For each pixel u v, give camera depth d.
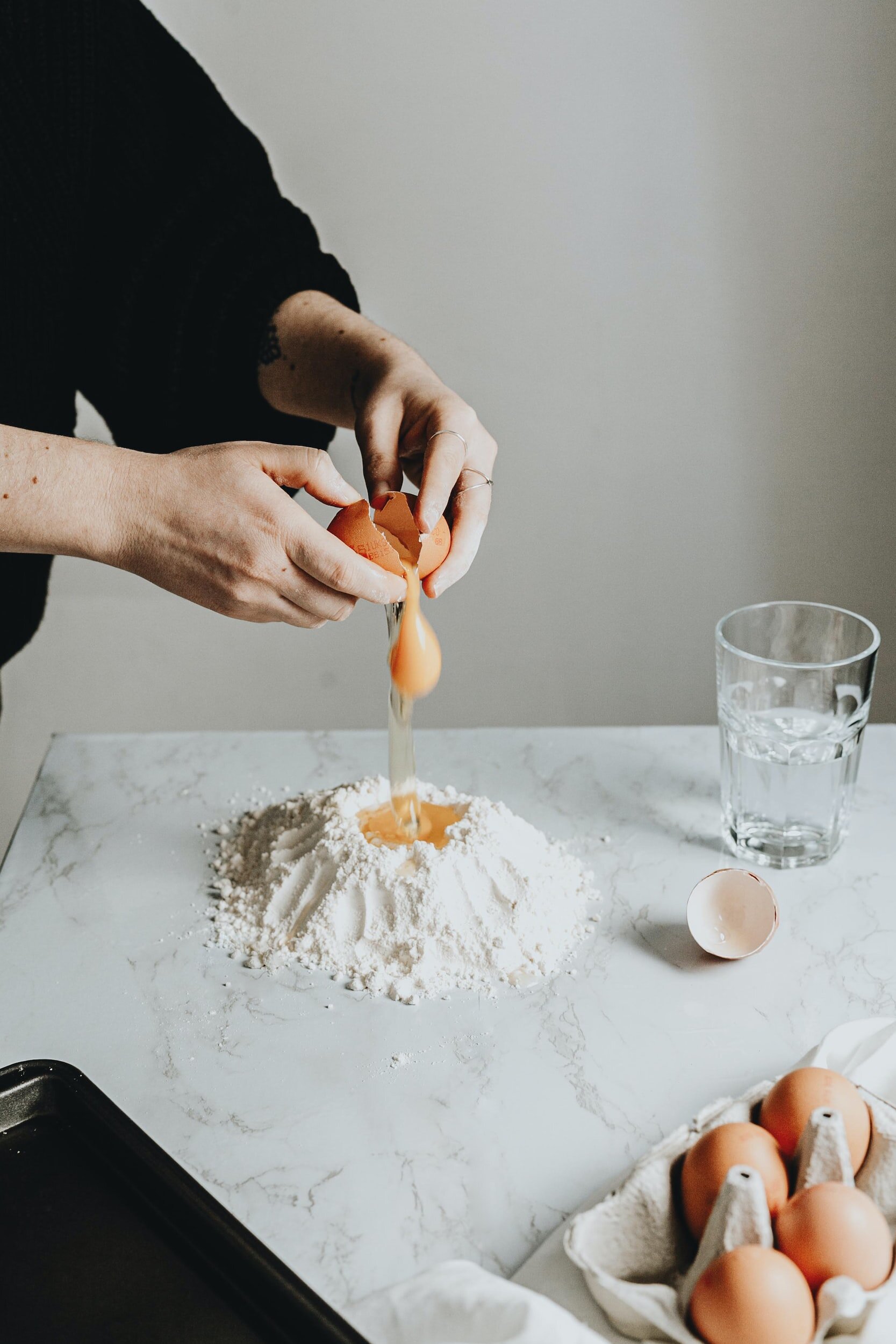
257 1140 0.73
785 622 1.06
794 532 1.96
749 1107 0.67
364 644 2.07
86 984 0.87
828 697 0.97
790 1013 0.82
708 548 1.98
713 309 1.83
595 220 1.80
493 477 1.96
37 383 1.23
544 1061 0.78
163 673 2.12
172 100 1.24
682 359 1.87
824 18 1.66
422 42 1.71
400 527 0.89
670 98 1.72
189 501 0.87
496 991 0.85
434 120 1.76
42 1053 0.80
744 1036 0.80
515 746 1.20
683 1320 0.56
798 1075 0.64
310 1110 0.75
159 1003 0.85
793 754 0.97
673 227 1.79
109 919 0.95
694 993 0.85
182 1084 0.77
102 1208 0.67
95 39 1.15
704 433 1.91
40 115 1.13
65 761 1.19
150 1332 0.61
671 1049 0.79
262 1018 0.83
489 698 2.12
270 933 0.92
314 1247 0.66
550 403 1.91
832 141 1.72
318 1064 0.79
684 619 2.03
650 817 1.07
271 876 0.95
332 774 1.16
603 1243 0.60
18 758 2.18
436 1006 0.84
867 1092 0.66
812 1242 0.55
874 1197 0.62
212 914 0.95
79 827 1.08
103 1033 0.82
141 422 1.29
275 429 1.31
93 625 2.08
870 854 1.01
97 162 1.20
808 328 1.83
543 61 1.71
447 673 2.10
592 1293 0.59
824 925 0.92
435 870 0.89
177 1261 0.64
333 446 1.91
